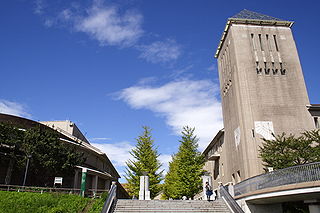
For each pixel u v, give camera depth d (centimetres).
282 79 3209
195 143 3544
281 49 3372
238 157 3066
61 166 2798
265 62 3284
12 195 1969
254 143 2872
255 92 3114
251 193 1778
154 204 1733
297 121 3002
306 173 1449
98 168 4228
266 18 3616
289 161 2223
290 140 2405
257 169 2759
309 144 2517
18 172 2823
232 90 3394
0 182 2695
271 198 1662
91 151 3919
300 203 2075
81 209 1789
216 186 4131
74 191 2533
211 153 4525
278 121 2991
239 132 3067
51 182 2886
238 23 3519
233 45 3391
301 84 3192
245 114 3005
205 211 1653
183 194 3269
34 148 2669
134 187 3247
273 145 2431
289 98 3114
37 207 1789
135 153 3441
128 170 3353
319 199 1583
